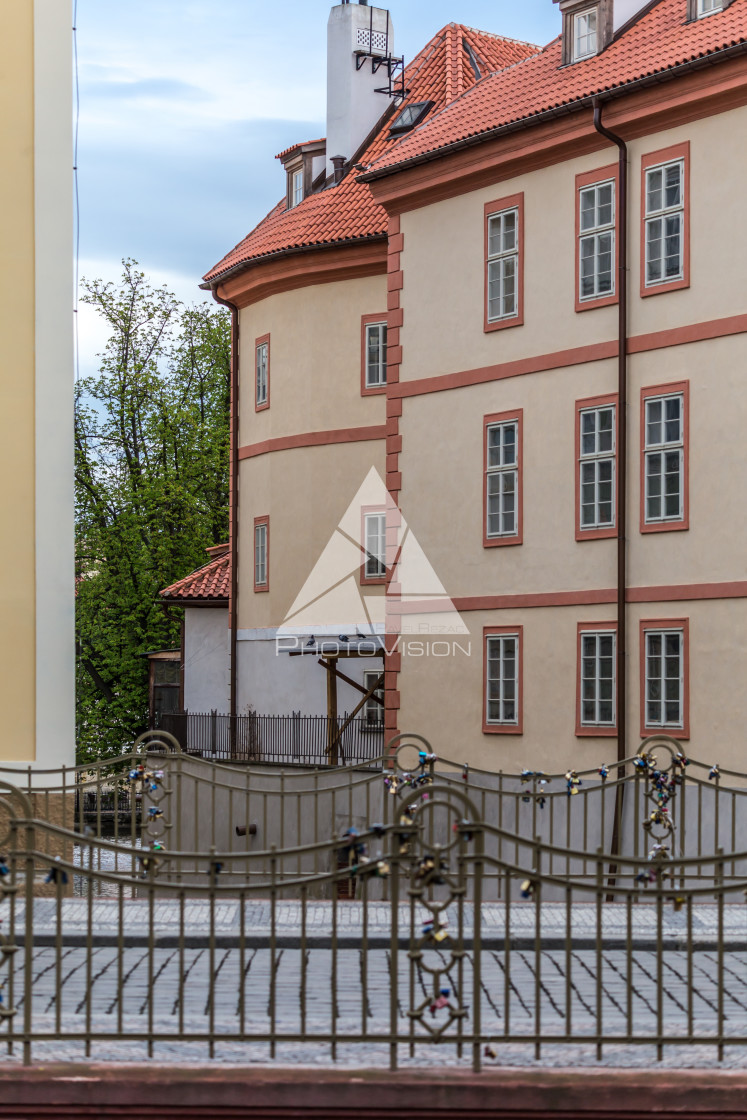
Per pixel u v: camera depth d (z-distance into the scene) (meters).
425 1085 6.27
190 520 46.97
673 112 21.02
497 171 23.86
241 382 34.53
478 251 24.27
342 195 32.03
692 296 20.78
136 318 48.34
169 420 47.59
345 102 33.28
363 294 31.05
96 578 47.75
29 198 14.59
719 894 6.65
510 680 23.31
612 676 21.67
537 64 25.12
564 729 22.31
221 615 36.50
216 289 34.78
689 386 20.75
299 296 32.12
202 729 33.72
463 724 24.02
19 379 14.47
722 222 20.41
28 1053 6.42
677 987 8.69
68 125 14.72
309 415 31.80
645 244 21.44
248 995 8.25
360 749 29.72
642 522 21.34
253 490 33.69
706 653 20.36
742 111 20.14
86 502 47.72
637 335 21.52
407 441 25.45
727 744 19.95
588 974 9.05
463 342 24.47
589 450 22.27
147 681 47.06
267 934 9.98
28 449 14.44
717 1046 6.79
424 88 32.75
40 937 9.95
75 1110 6.25
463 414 24.42
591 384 22.28
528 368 23.28
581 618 22.20
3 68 14.63
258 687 33.16
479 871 6.54
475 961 6.49
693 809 19.75
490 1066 6.45
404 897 16.83
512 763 23.09
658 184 21.33
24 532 14.35
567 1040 6.55
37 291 14.55
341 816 22.91
